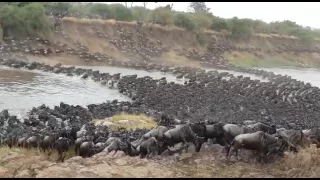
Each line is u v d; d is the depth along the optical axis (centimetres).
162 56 8562
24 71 5228
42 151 1892
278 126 2367
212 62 8900
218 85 4872
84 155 1812
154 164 1620
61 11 8775
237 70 7950
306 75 8969
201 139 1827
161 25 9562
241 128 1834
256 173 1555
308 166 1638
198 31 9988
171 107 3328
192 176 1498
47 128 2309
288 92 4912
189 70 6538
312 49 12550
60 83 4575
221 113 3170
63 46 7200
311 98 4484
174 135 1792
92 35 8075
